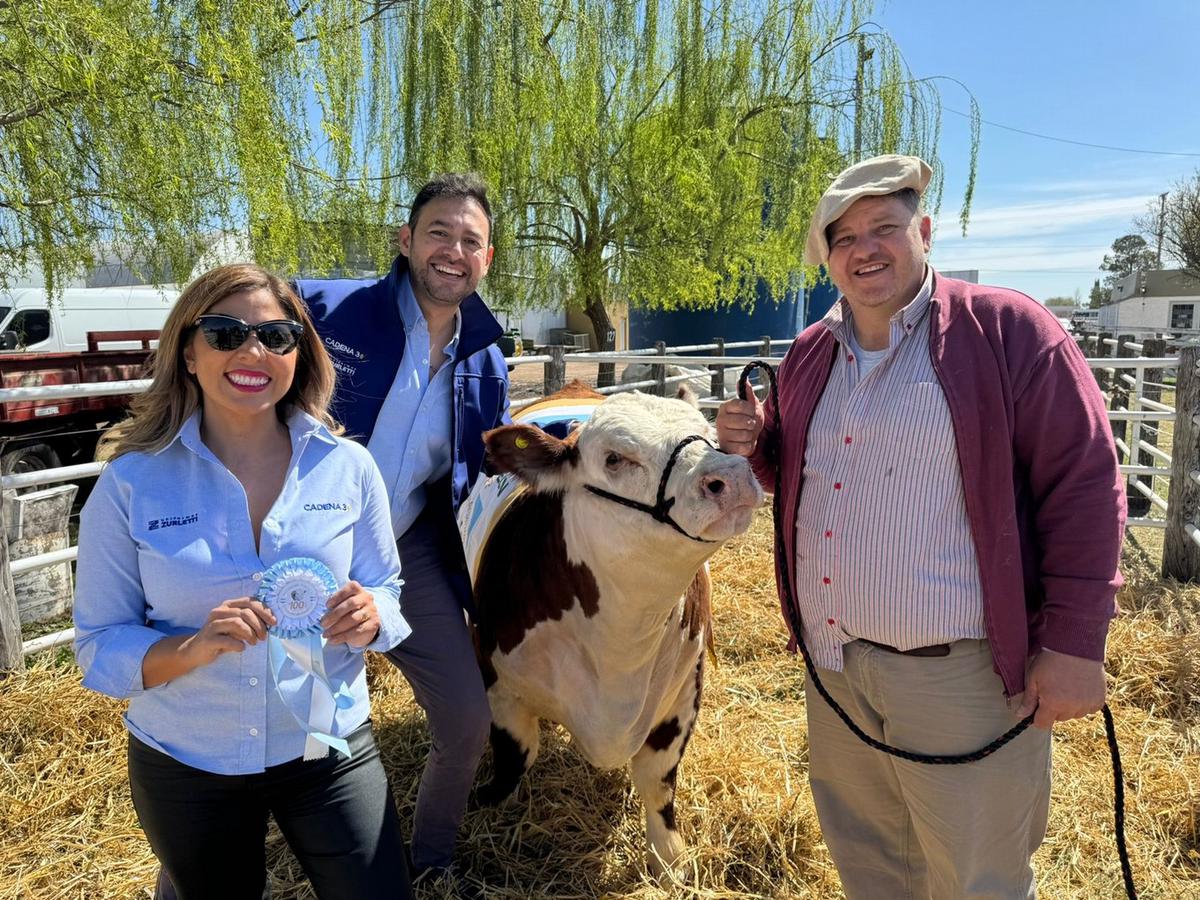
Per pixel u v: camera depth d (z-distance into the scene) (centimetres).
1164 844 292
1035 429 177
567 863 282
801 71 1271
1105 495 172
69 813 309
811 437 206
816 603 207
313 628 159
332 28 768
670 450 224
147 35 586
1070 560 175
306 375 182
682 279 1270
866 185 183
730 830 298
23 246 627
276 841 284
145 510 160
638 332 1748
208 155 636
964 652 188
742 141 1331
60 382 754
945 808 190
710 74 1241
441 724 249
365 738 178
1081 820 302
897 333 186
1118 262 6669
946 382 179
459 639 254
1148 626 464
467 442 274
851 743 213
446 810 256
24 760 336
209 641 148
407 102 1045
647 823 285
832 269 194
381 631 173
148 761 162
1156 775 329
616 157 1273
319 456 177
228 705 159
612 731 262
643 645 253
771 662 438
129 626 158
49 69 518
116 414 851
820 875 279
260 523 170
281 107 716
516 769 291
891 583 189
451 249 247
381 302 261
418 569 258
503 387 287
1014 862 193
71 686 384
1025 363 177
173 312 166
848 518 195
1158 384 782
